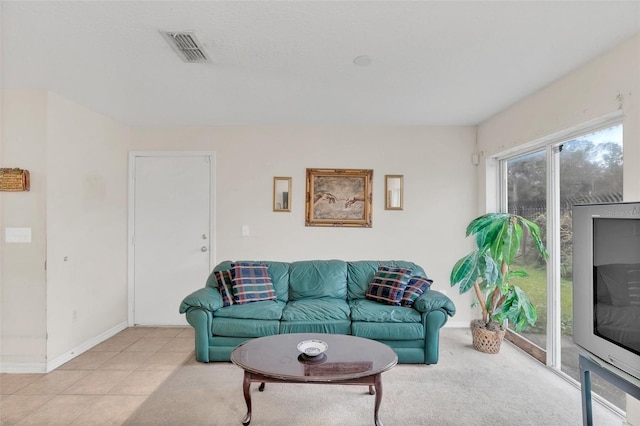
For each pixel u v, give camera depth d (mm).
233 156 3820
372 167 3807
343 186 3797
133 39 1954
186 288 3801
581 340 1679
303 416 2016
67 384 2422
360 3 1609
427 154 3801
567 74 2389
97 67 2318
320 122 3693
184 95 2867
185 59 2193
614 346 1470
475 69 2334
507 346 3156
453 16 1713
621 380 1429
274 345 2139
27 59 2199
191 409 2088
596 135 2289
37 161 2662
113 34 1898
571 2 1590
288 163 3812
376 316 2709
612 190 2158
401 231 3789
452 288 3777
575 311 1730
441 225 3791
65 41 1973
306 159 3812
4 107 2674
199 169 3826
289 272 3342
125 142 3781
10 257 2658
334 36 1914
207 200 3816
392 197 3789
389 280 3068
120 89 2719
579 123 2273
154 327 3746
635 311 1372
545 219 2832
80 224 3051
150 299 3799
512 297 2816
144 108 3203
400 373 2578
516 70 2338
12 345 2639
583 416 1642
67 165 2893
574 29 1820
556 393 2291
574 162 2496
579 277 1703
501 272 2900
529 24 1779
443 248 3783
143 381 2457
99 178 3332
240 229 3805
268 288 3123
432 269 3783
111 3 1610
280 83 2605
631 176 1885
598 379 2201
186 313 2752
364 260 3725
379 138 3811
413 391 2307
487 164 3588
